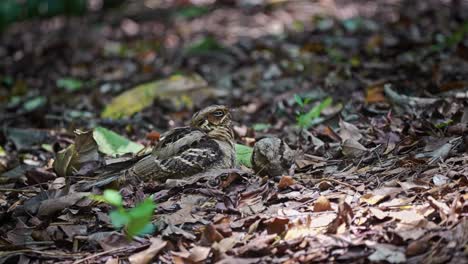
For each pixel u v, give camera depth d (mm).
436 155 6820
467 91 9227
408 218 5652
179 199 6695
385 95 9820
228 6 18891
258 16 17547
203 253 5645
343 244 5488
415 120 8477
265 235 5840
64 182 7488
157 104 11281
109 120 10797
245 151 7852
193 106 11156
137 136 10008
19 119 11578
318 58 13008
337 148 7797
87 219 6617
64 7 18766
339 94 10617
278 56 13594
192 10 18234
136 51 15672
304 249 5547
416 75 10914
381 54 12508
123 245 6027
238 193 6719
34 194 7535
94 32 17625
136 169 7070
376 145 7758
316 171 7191
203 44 14797
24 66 15320
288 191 6691
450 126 7543
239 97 11398
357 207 6070
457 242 5164
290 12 17562
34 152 9422
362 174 6844
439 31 13836
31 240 6367
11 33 18062
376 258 5188
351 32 14969
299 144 8391
